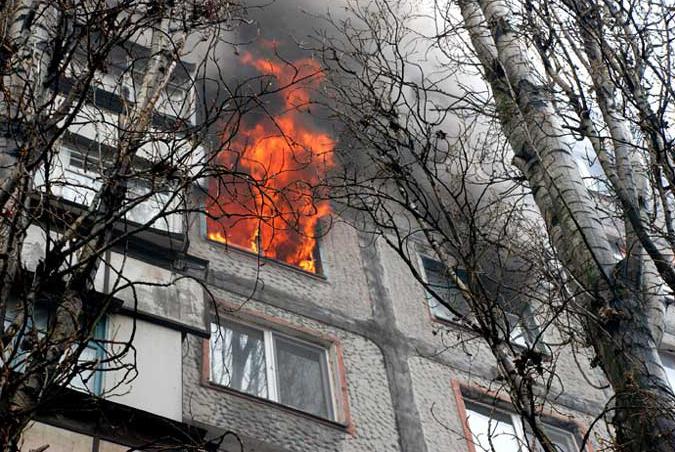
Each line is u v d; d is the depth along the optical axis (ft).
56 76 24.98
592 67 31.22
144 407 30.89
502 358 23.52
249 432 37.06
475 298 24.59
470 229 26.76
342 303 46.19
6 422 18.20
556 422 45.57
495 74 32.58
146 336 33.37
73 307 21.57
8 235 21.12
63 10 26.50
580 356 49.73
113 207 23.57
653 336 23.89
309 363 42.55
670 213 27.17
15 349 19.15
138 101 26.94
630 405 22.41
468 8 35.53
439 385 44.42
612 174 28.30
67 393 21.67
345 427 39.96
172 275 36.65
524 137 30.01
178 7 30.78
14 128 23.24
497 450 43.11
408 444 40.73
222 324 41.27
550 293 27.35
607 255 25.62
